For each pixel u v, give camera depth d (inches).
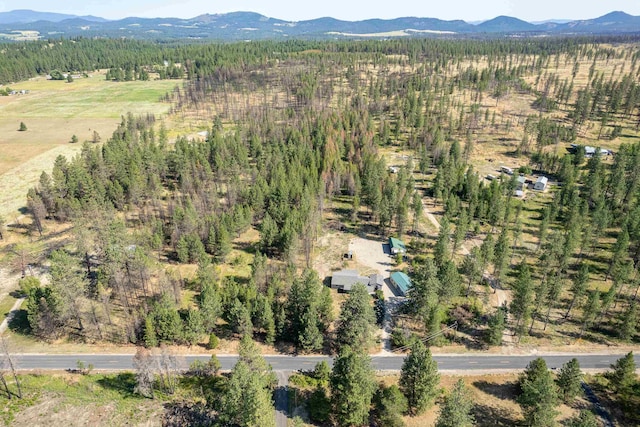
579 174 6220.5
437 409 2721.5
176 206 4835.1
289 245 4106.8
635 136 7706.7
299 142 6894.7
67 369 2994.6
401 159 7096.5
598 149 6156.5
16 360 3063.5
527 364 3115.2
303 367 3090.6
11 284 3939.5
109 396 2711.6
